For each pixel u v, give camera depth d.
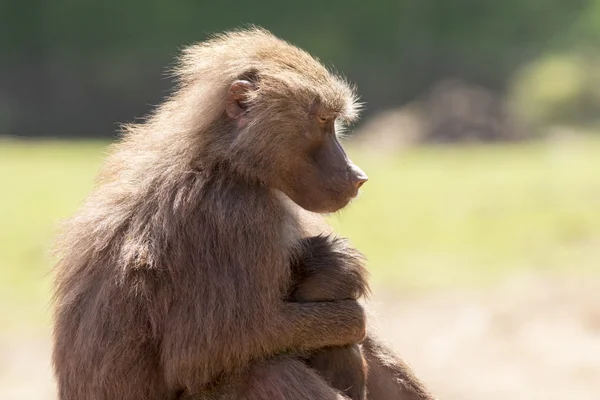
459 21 69.19
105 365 7.27
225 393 7.30
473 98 50.22
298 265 7.75
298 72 8.07
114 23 62.47
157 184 7.48
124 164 7.84
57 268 7.88
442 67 67.75
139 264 7.24
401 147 43.84
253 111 7.81
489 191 27.70
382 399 8.27
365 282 7.89
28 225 21.97
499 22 69.75
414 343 15.41
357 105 8.48
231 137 7.72
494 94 62.97
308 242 7.90
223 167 7.60
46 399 13.29
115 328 7.28
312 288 7.61
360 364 7.77
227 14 63.47
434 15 68.81
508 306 17.00
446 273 19.05
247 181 7.65
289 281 7.60
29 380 13.98
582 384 13.67
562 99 56.25
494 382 13.81
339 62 65.44
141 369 7.32
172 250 7.22
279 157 7.94
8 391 13.53
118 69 62.38
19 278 18.11
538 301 17.22
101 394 7.32
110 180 7.87
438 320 16.44
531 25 70.06
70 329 7.49
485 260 20.11
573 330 15.76
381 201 26.17
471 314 16.58
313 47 64.62
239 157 7.65
